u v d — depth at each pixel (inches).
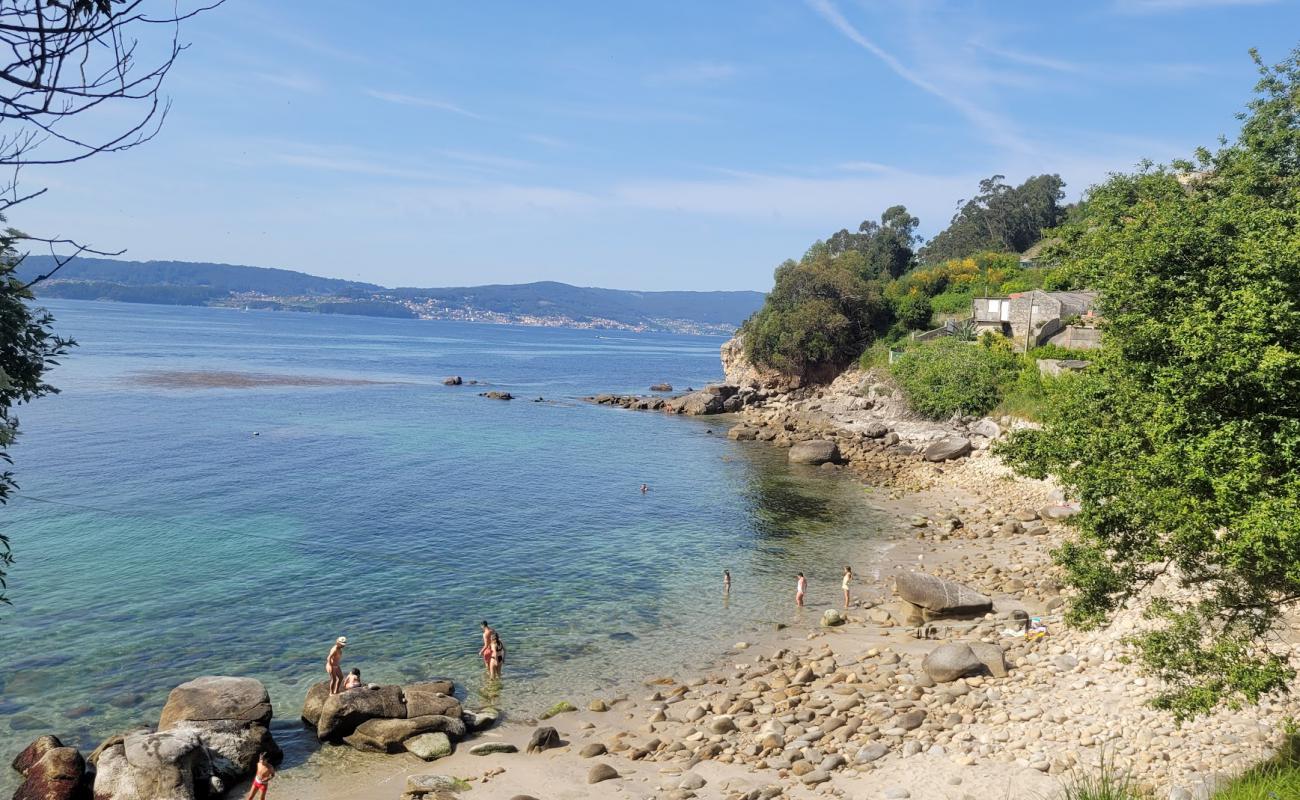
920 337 3907.5
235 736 911.7
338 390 4729.3
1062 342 3112.7
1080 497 775.7
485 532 1862.7
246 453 2650.1
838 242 6491.1
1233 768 714.2
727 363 4982.8
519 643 1272.1
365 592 1453.0
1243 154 1385.3
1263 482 563.5
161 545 1658.5
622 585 1549.0
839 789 823.1
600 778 880.9
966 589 1384.1
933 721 971.9
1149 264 749.9
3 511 1859.0
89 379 4517.7
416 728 964.0
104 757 839.7
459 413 3922.2
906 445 2918.3
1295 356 553.0
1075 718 911.0
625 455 2913.4
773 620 1391.5
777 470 2689.5
